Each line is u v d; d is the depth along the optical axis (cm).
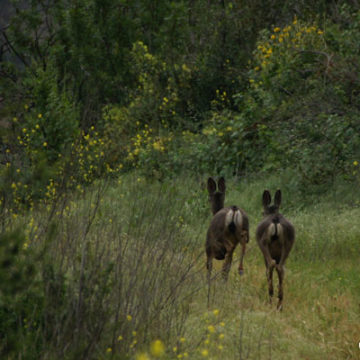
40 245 2289
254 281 3428
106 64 9469
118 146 7075
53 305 1934
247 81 8288
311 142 5762
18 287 1736
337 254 4069
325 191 5481
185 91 8600
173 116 8388
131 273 2448
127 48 9531
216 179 6125
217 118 7200
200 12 10325
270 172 6194
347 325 2709
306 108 5741
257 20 9362
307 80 5847
